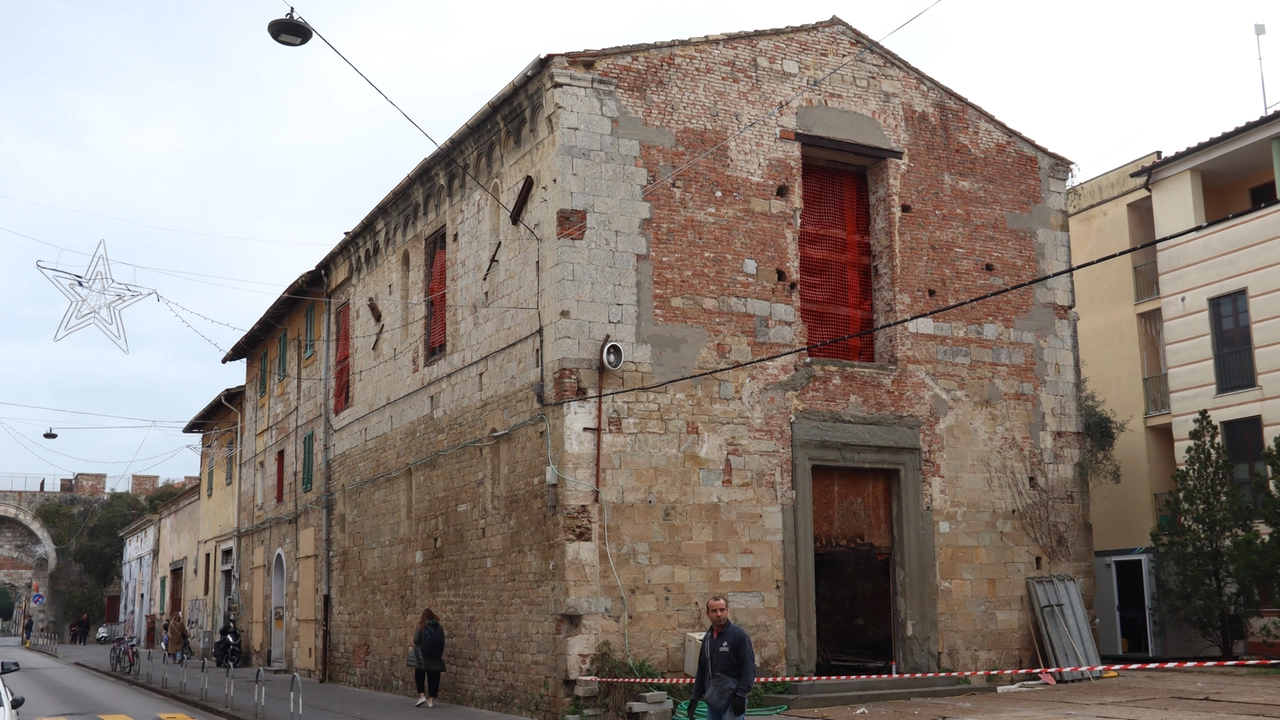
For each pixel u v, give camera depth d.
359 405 26.39
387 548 23.94
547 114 17.97
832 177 20.67
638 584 17.02
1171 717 14.27
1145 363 27.38
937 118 21.23
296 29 13.69
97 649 54.88
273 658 31.91
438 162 22.03
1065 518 21.14
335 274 28.70
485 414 19.69
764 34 19.67
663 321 17.94
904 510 19.59
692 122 18.73
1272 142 23.91
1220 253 24.83
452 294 21.55
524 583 17.80
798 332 19.12
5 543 70.69
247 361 38.50
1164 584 23.27
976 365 20.81
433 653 19.64
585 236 17.56
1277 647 22.27
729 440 18.16
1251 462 23.80
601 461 17.09
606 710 16.09
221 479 41.75
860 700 17.31
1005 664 19.92
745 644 10.88
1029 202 22.00
